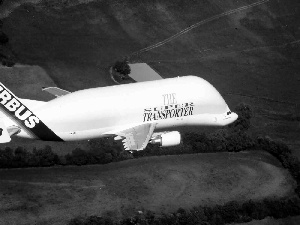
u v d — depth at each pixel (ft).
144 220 269.85
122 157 304.50
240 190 295.07
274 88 377.30
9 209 271.28
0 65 363.56
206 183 296.71
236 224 277.64
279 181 303.68
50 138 265.95
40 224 265.75
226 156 315.78
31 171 294.05
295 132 341.00
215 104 285.64
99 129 268.00
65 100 263.29
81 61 376.68
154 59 389.39
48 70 364.79
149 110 270.26
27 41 384.68
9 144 306.76
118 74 368.07
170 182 294.87
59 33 395.55
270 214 284.00
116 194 285.23
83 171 296.71
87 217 270.46
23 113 255.50
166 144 271.90
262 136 331.36
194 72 382.42
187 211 278.67
